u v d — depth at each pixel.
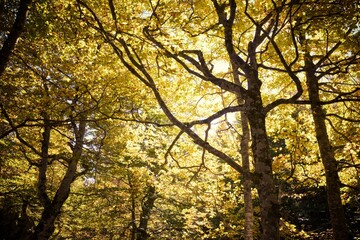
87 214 13.78
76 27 6.16
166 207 15.66
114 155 11.94
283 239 11.27
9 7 6.29
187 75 7.22
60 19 6.01
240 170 4.91
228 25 5.57
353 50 6.87
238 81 7.68
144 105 8.06
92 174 11.94
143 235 13.72
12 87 7.32
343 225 6.88
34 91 7.07
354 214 14.52
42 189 10.00
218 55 8.28
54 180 16.70
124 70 7.19
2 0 5.77
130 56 5.70
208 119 5.46
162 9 5.59
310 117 8.59
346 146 7.41
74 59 6.97
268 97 8.80
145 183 12.10
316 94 7.70
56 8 5.81
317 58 8.14
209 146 5.18
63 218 13.84
